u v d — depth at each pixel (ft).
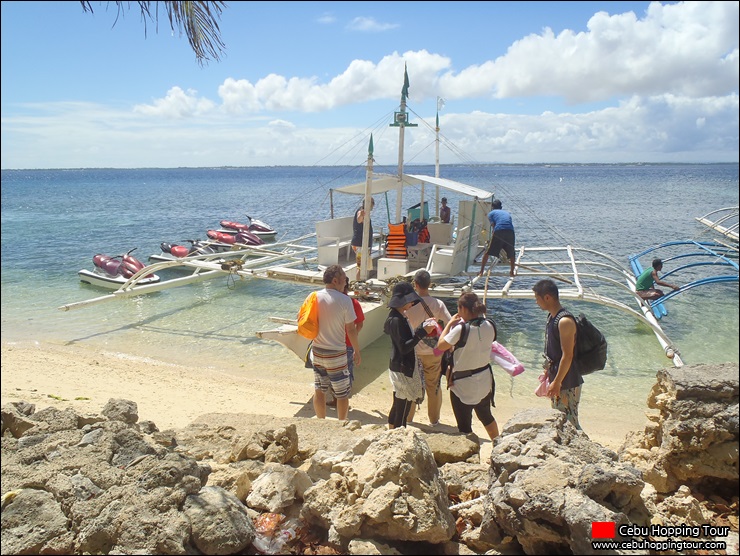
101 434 13.82
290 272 40.68
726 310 43.73
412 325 20.10
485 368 17.69
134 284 44.52
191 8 10.52
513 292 36.40
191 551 10.66
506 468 11.43
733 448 11.43
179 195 241.76
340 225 46.80
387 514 10.69
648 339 36.96
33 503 11.37
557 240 84.28
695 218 109.40
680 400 12.04
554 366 15.51
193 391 26.58
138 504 11.03
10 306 47.06
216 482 13.15
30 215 140.26
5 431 14.67
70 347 35.27
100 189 311.27
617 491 10.28
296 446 15.28
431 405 21.49
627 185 277.85
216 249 66.44
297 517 12.51
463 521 11.84
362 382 29.14
